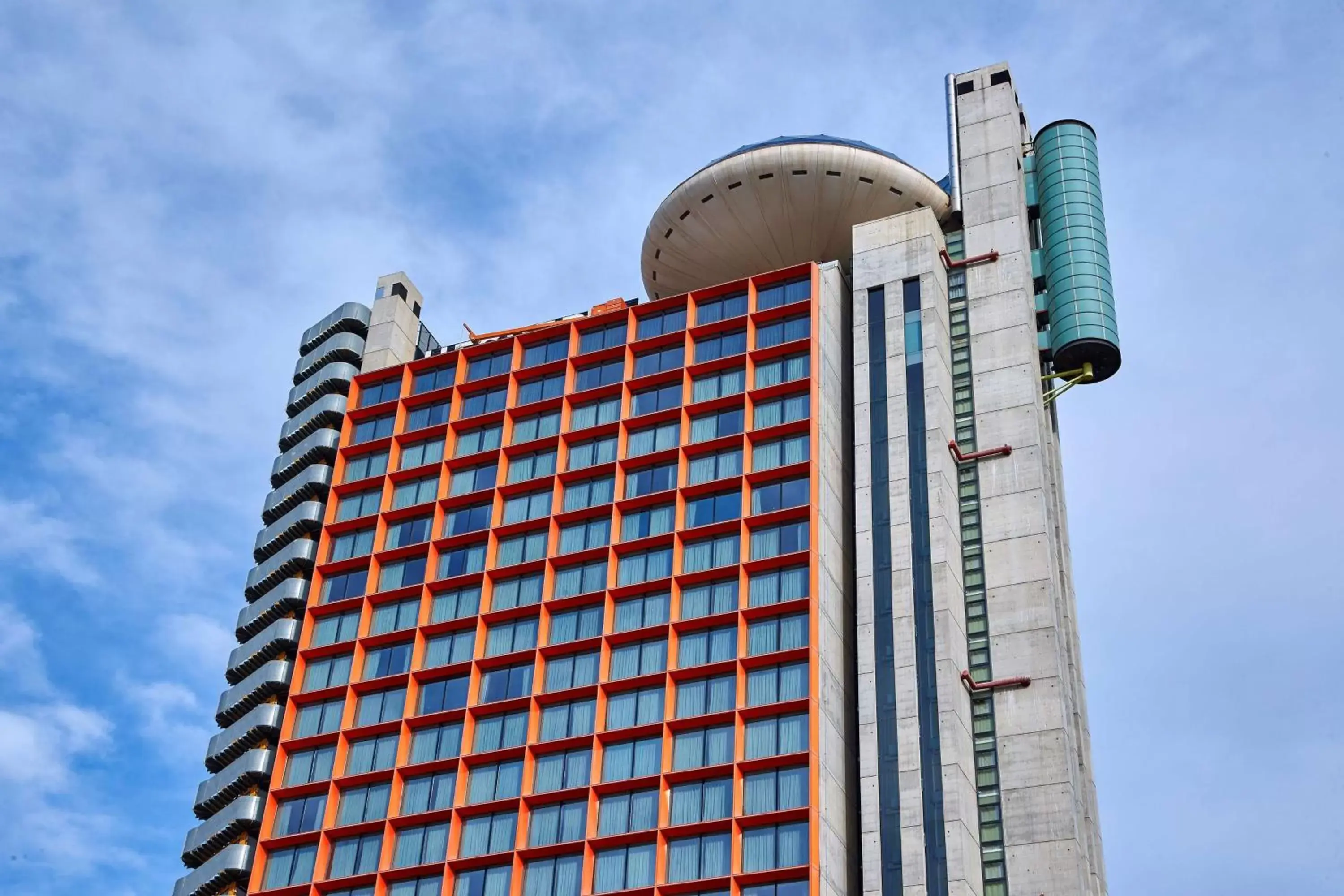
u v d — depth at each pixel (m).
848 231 100.94
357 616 92.00
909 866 74.19
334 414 111.50
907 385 89.69
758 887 72.56
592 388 94.44
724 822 74.88
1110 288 96.81
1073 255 97.88
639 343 94.69
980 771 79.38
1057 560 92.38
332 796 84.19
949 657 79.69
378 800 83.75
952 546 84.62
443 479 94.56
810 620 80.00
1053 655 81.19
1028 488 86.50
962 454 88.94
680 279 106.12
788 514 84.00
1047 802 77.25
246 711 103.56
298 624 103.12
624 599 85.25
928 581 82.44
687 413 90.31
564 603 85.81
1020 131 105.38
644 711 80.56
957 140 102.06
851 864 76.81
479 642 86.50
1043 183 102.31
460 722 84.50
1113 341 94.19
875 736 78.44
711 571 83.25
